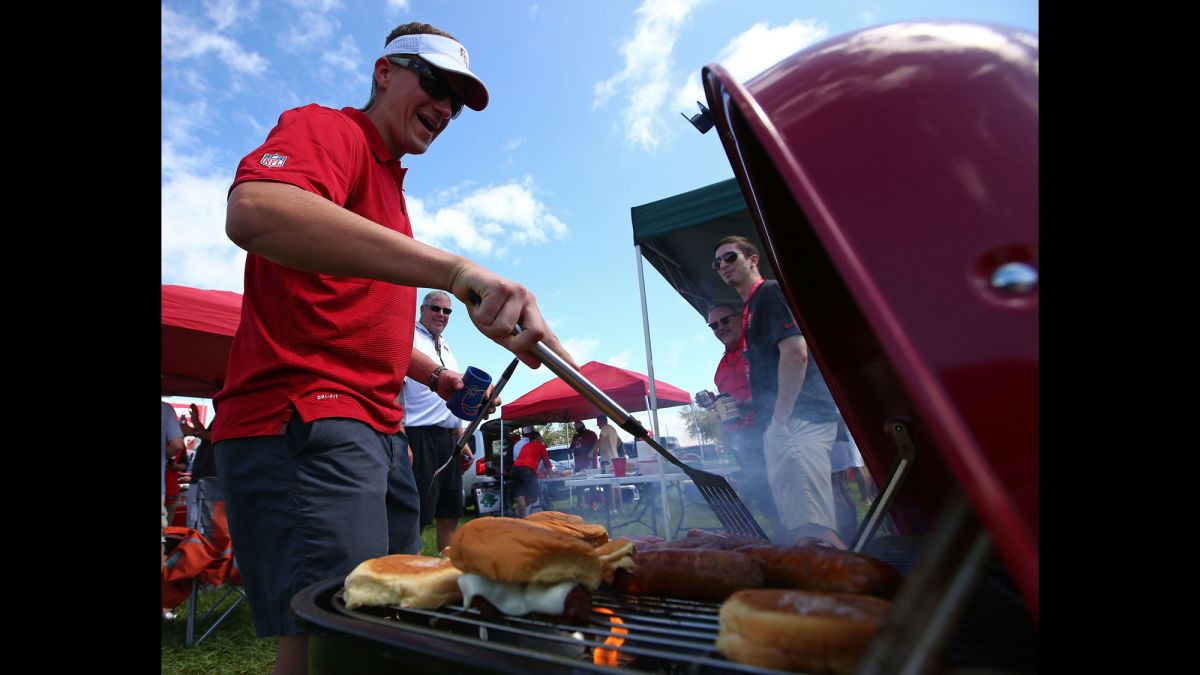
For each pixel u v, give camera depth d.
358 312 1.41
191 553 3.12
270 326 1.33
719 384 3.69
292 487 1.29
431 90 1.62
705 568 0.76
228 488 1.35
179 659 2.97
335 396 1.34
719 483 1.22
